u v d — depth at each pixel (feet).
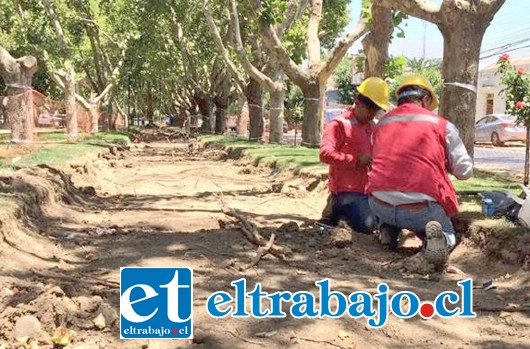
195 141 101.30
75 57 96.63
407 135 19.26
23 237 20.20
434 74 128.77
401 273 18.28
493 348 12.96
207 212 29.22
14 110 53.36
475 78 27.50
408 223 19.29
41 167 32.68
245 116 108.27
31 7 78.23
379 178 19.56
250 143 71.67
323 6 71.56
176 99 173.27
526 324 14.26
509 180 37.96
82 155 44.78
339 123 22.66
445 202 18.97
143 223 25.82
